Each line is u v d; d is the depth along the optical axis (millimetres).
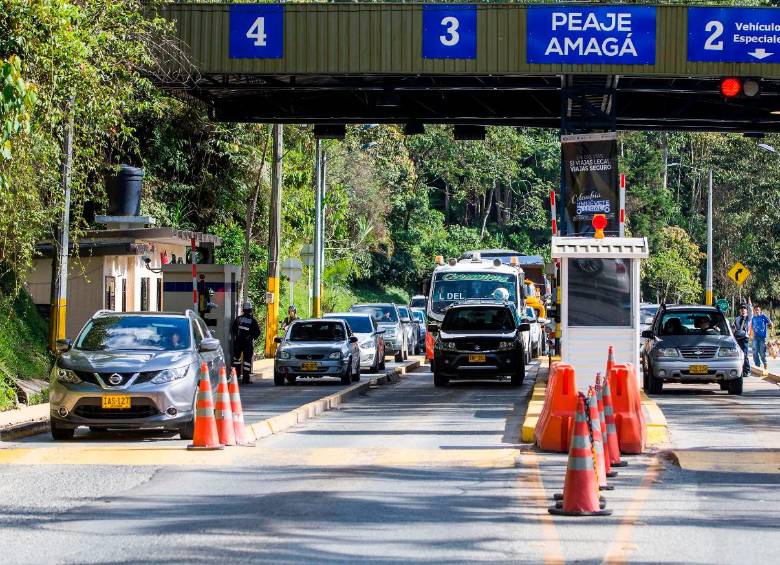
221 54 46719
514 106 57344
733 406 42031
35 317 48531
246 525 18297
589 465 19312
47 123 37688
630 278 35312
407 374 68312
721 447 29094
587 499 19203
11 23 32844
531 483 22750
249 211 75500
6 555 16094
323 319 56656
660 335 49344
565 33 46344
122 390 29469
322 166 87875
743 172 138125
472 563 15602
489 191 161875
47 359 45812
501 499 20828
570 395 27703
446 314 55156
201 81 50750
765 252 139125
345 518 18922
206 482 22844
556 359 45000
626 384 27703
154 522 18547
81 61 34844
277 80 51969
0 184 31469
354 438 31016
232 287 58875
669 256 140625
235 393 29578
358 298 125938
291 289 82312
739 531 17938
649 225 146375
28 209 39625
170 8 46562
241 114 56812
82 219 45719
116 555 16078
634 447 27422
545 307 82750
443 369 53250
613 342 35281
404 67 46406
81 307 54062
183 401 30000
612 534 17609
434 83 51094
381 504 20266
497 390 51219
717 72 46406
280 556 16016
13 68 27922
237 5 46594
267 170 81375
